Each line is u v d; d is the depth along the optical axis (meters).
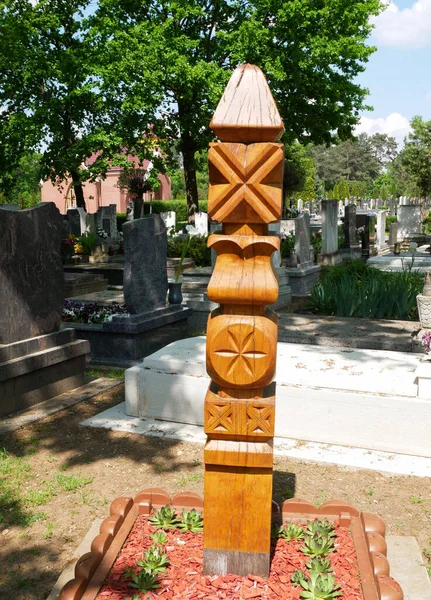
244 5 22.45
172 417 5.73
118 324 7.95
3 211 5.95
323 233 16.77
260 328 2.58
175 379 5.66
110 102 22.62
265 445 2.72
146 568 2.85
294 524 3.27
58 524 3.94
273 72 20.03
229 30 22.36
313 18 20.45
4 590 3.28
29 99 26.30
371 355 5.79
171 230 19.00
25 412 6.12
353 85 23.42
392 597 2.49
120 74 20.53
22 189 61.06
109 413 5.99
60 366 6.73
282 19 20.12
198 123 23.38
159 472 4.69
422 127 37.09
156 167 23.73
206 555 2.83
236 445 2.73
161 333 8.55
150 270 8.38
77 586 2.65
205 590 2.71
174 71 19.77
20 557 3.58
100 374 7.63
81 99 24.58
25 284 6.30
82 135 25.42
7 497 4.32
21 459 4.98
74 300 10.72
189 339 6.50
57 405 6.34
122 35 20.39
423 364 4.97
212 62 20.41
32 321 6.45
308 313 10.91
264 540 2.79
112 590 2.70
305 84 22.38
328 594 2.60
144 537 3.17
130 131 23.03
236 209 2.56
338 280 12.15
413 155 37.03
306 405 5.16
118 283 16.27
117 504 3.38
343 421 5.07
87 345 7.08
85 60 22.97
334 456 4.89
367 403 4.98
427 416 4.83
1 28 17.92
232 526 2.79
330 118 24.20
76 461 4.93
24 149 26.03
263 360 2.60
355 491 4.36
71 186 27.30
